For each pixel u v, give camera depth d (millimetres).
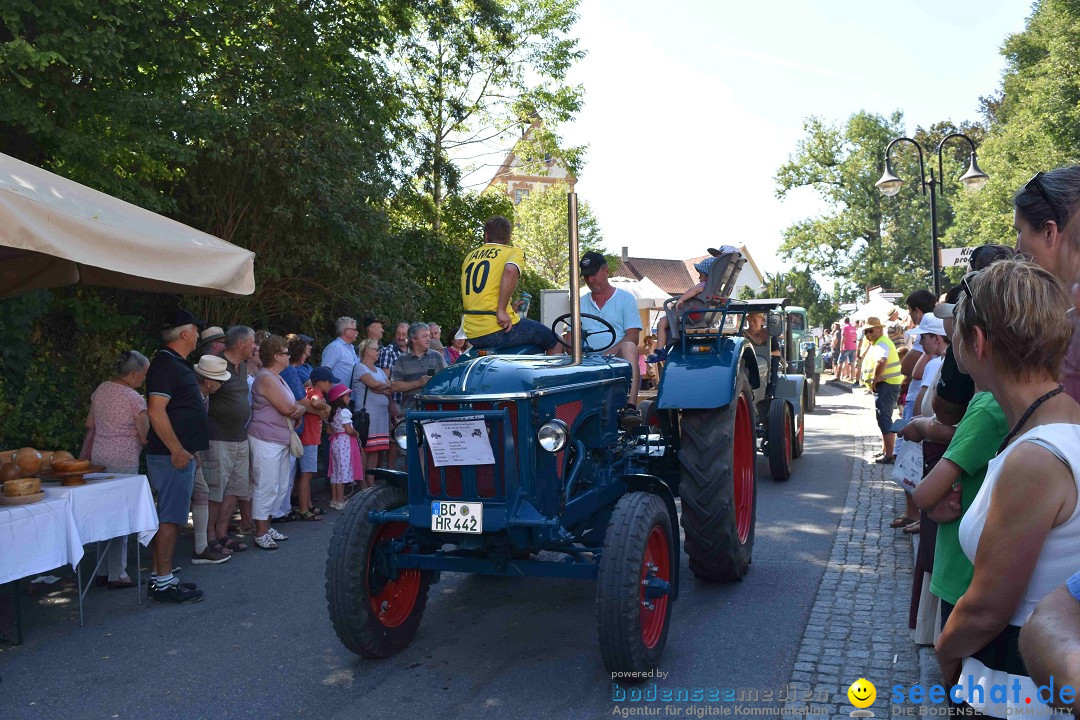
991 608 1751
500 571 4043
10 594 5691
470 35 18922
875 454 10961
